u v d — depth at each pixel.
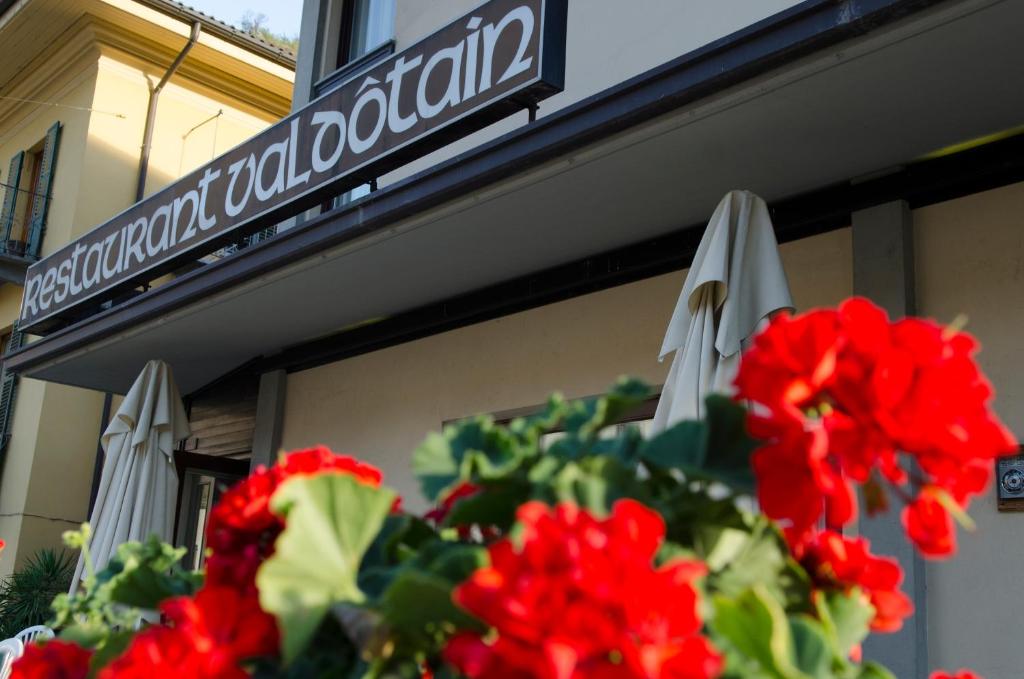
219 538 1.09
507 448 1.04
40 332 8.49
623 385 1.08
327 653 1.01
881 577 1.03
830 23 3.26
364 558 1.07
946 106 3.70
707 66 3.62
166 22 11.20
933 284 4.13
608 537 0.74
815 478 0.89
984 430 0.91
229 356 7.83
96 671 1.13
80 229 10.88
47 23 11.17
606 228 5.00
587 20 6.07
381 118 5.25
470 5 6.98
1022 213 3.94
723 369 3.31
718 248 3.46
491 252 5.39
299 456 1.14
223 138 12.17
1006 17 3.10
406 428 6.52
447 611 0.84
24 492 10.17
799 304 4.55
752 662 0.82
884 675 1.01
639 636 0.69
